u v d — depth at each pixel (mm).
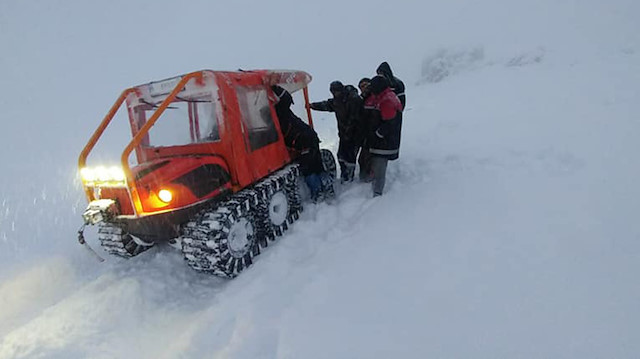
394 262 3096
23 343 2818
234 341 2518
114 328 2957
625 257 2617
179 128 3713
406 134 6844
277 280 3154
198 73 3307
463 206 3848
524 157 4809
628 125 5184
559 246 2867
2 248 4742
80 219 5551
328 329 2438
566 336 2051
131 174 2963
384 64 4984
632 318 2092
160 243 4168
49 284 3752
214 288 3367
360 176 5246
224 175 3480
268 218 3803
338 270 3129
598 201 3426
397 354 2139
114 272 3684
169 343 2748
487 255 2924
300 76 4820
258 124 3943
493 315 2301
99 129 3432
